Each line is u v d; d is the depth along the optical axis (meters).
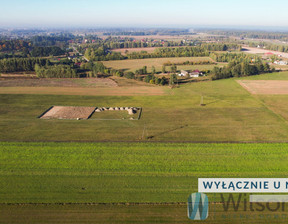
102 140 47.34
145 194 31.55
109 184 33.59
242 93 81.44
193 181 34.19
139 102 72.94
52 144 45.53
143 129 53.00
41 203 29.94
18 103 71.44
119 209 29.08
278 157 40.56
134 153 42.16
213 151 42.81
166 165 38.28
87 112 64.31
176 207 29.31
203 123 56.34
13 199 30.56
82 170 36.97
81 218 27.75
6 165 38.22
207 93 81.81
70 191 32.12
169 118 59.75
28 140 47.25
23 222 27.12
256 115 61.41
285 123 56.28
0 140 47.12
